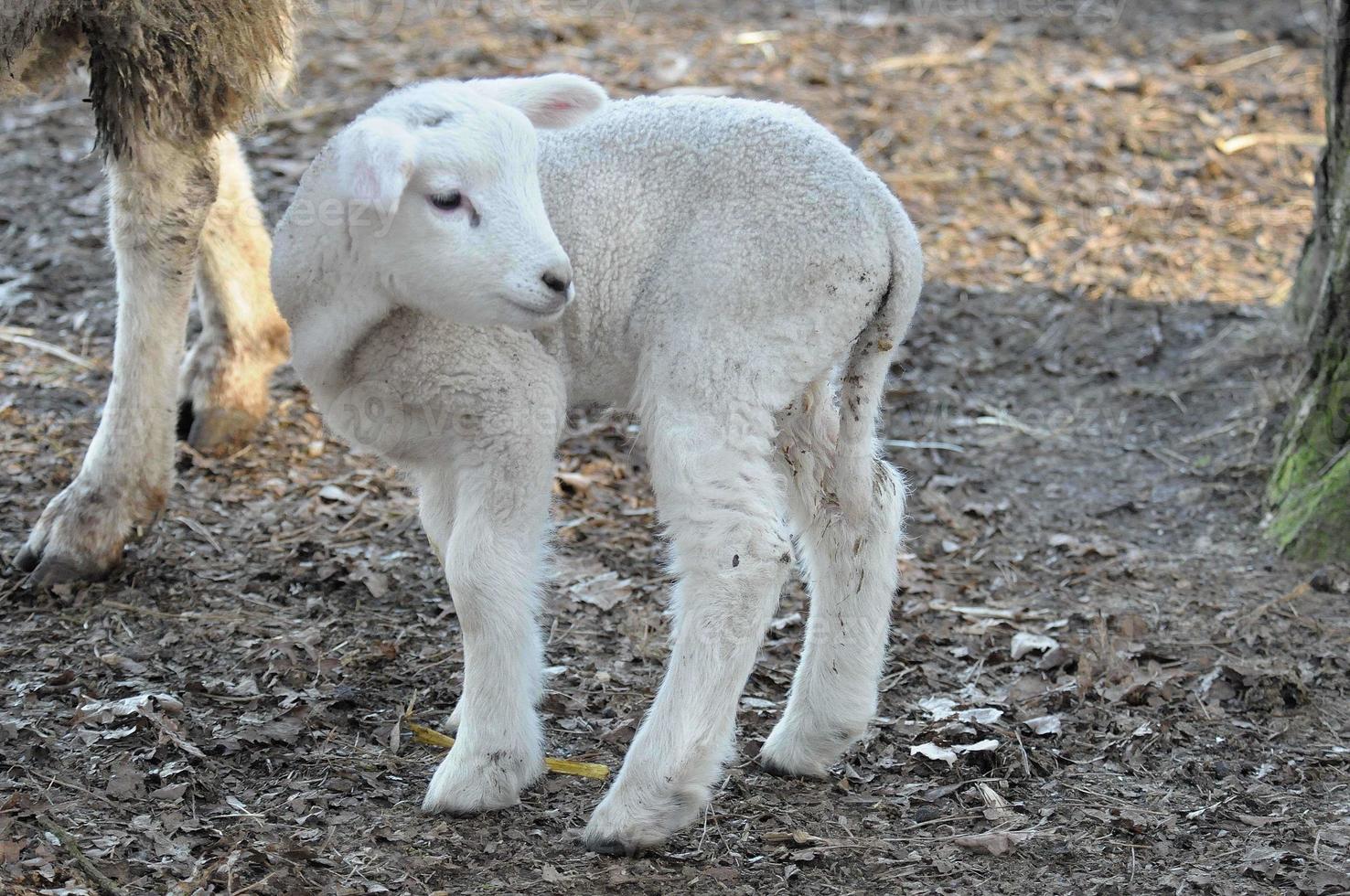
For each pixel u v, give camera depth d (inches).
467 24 748.6
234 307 417.4
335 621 336.2
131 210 339.3
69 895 227.3
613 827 248.4
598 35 746.2
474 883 241.0
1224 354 494.0
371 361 252.4
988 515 414.6
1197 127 667.4
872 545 272.7
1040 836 263.7
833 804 273.7
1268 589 373.7
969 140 653.9
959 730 300.4
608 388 265.6
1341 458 395.5
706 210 250.8
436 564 369.1
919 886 247.4
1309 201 607.2
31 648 315.0
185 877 237.1
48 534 345.1
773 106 262.5
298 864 242.2
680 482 242.8
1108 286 545.3
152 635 324.5
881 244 251.4
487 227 231.3
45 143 607.8
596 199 253.9
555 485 414.3
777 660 332.5
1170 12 820.6
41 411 430.6
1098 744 300.0
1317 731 307.7
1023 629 352.2
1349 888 245.6
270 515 388.5
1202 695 319.3
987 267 559.5
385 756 281.9
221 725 287.3
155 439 350.0
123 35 313.9
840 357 254.8
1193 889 248.1
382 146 218.8
